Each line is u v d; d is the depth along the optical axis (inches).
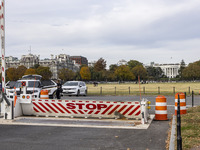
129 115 462.6
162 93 1309.1
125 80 5428.2
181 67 6481.3
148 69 6988.2
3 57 487.8
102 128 377.1
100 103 470.0
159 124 414.0
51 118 472.7
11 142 290.8
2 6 489.7
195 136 300.0
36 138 311.4
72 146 273.7
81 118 474.6
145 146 273.4
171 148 250.7
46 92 585.6
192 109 546.9
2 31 491.2
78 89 1159.0
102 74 5329.7
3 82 480.1
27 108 503.2
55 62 7121.1
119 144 282.7
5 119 459.5
